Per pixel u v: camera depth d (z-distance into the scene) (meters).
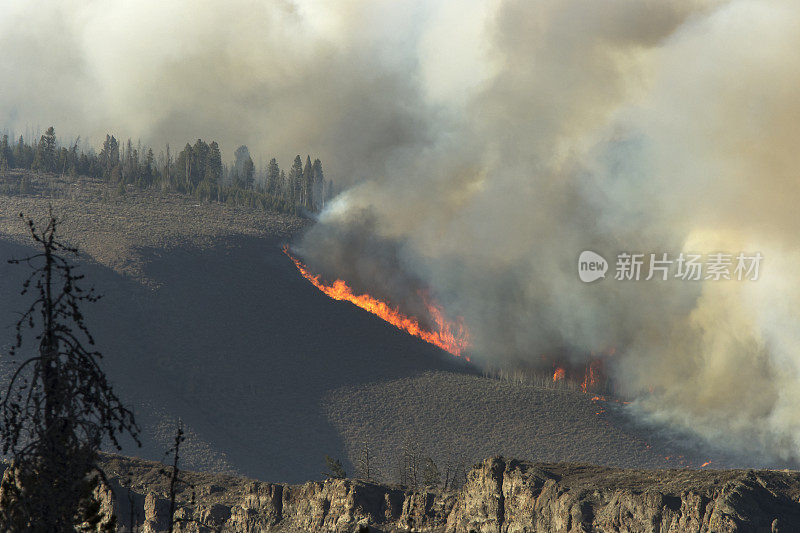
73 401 63.41
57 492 63.16
